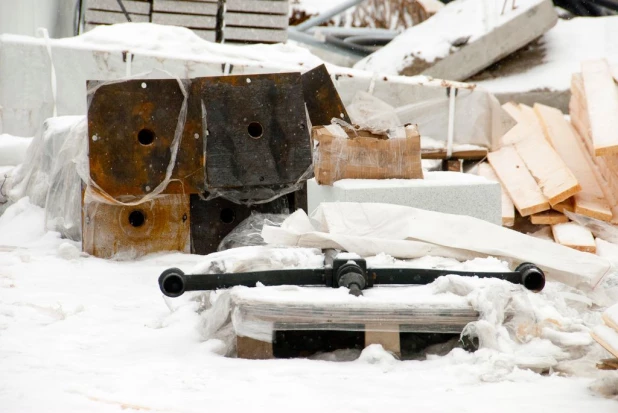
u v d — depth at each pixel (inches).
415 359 487.5
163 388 407.8
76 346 501.7
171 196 801.6
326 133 780.0
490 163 1259.8
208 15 1649.9
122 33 1307.8
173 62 1253.7
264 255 540.4
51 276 711.7
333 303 461.4
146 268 750.5
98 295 649.0
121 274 725.3
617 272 637.9
